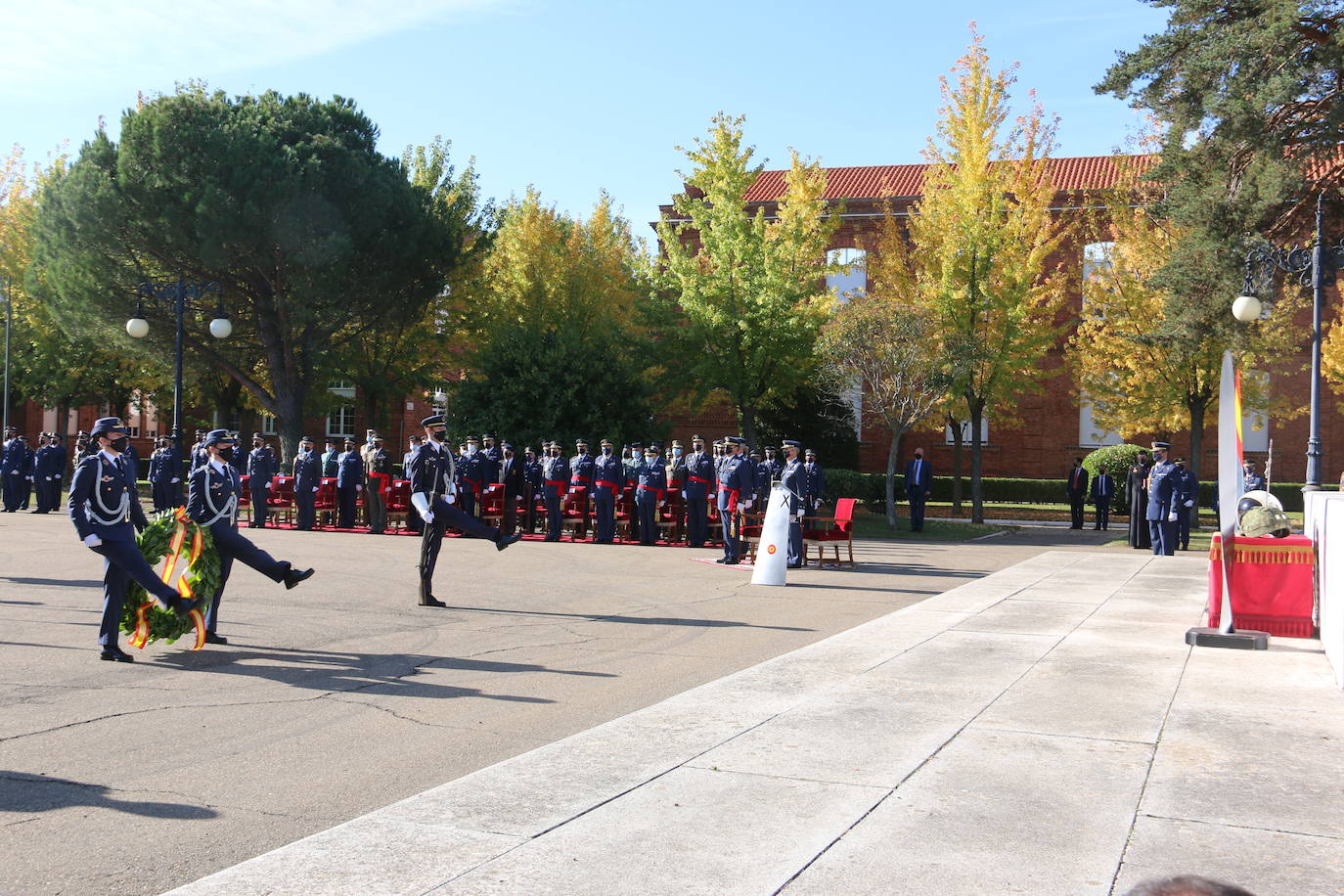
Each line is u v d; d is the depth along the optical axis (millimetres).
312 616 11609
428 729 6867
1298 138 24625
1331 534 8711
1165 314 27781
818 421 41000
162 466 23484
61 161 45469
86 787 5555
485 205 38812
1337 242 25234
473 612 12148
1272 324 31047
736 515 18531
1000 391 32594
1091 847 4387
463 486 24938
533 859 4262
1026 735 6262
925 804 4965
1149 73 25391
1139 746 6008
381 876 4078
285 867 4188
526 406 31016
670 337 32781
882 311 29375
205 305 33219
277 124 32344
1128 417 33844
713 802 4992
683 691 8055
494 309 38062
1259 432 42250
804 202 33531
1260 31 22672
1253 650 9250
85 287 31859
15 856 4578
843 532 18422
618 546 22578
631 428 31609
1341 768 5598
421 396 44406
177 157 30750
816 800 5020
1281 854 4312
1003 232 30875
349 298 33375
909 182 48219
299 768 5969
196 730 6785
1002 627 10586
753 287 31312
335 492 26266
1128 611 11789
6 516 28109
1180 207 25500
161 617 9242
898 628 10523
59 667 8656
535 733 6781
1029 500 43688
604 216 43750
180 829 4938
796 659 8773
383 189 32844
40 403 48281
